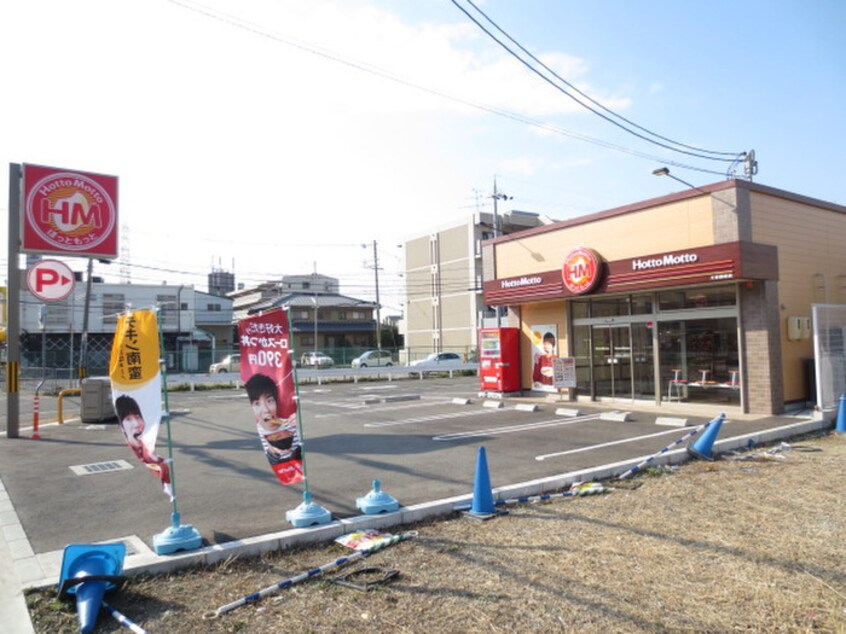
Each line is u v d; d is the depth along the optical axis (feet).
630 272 42.91
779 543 15.99
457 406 49.16
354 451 29.71
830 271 44.34
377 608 12.60
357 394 66.08
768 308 37.96
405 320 182.09
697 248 38.40
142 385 16.26
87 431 39.17
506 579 13.92
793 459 26.58
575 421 38.58
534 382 53.88
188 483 23.72
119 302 153.38
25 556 15.74
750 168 60.70
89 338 145.79
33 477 25.46
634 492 21.38
